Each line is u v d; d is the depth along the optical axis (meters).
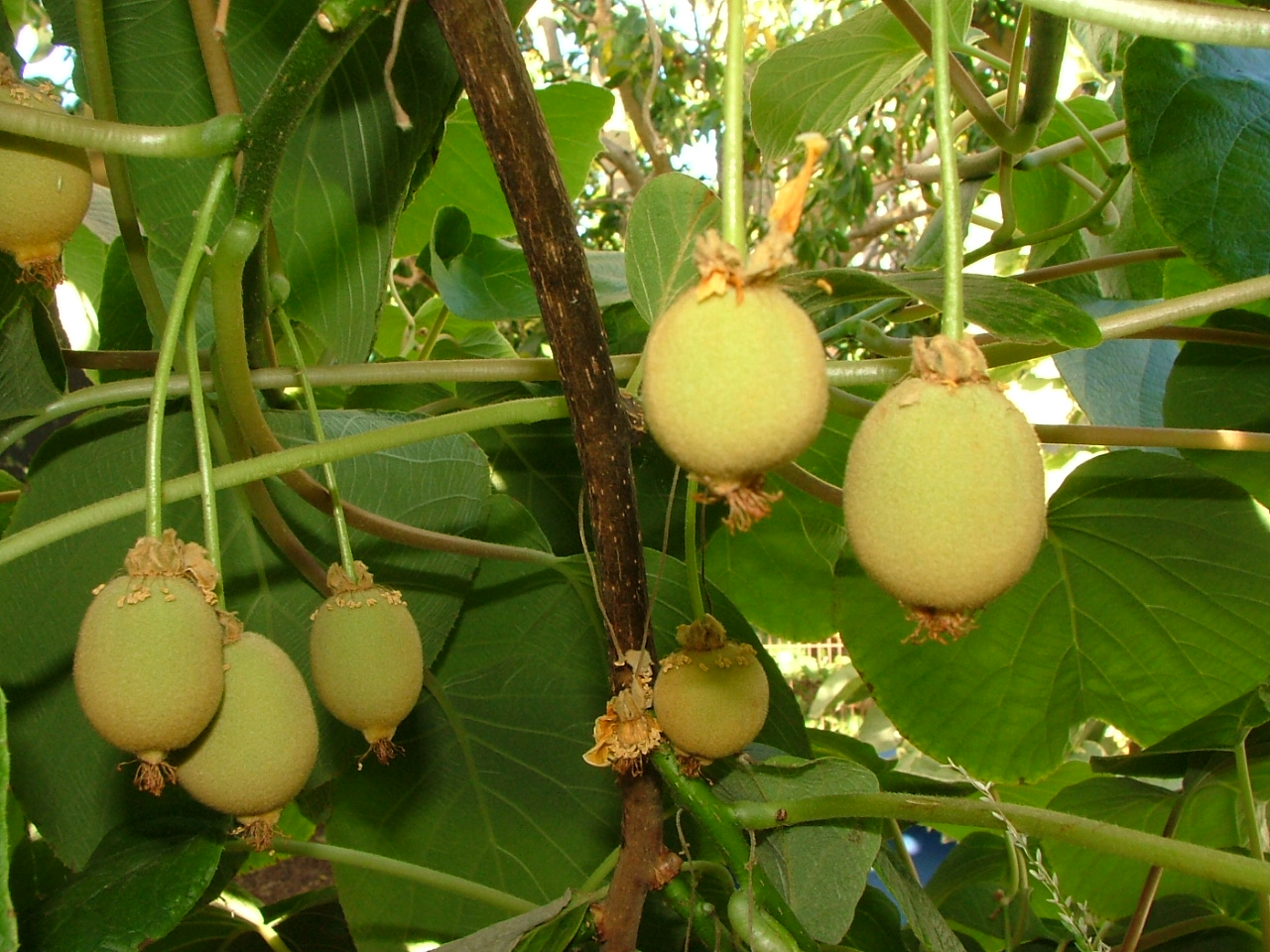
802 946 0.39
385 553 0.57
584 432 0.37
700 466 0.26
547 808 0.65
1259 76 0.53
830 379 0.47
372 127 0.54
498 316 0.80
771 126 0.81
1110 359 0.76
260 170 0.36
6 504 0.67
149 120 0.52
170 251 0.53
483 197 0.96
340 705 0.41
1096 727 1.28
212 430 0.53
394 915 0.64
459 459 0.59
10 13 0.83
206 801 0.37
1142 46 0.52
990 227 0.91
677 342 0.26
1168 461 0.61
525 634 0.63
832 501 0.59
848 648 0.73
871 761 0.72
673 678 0.41
